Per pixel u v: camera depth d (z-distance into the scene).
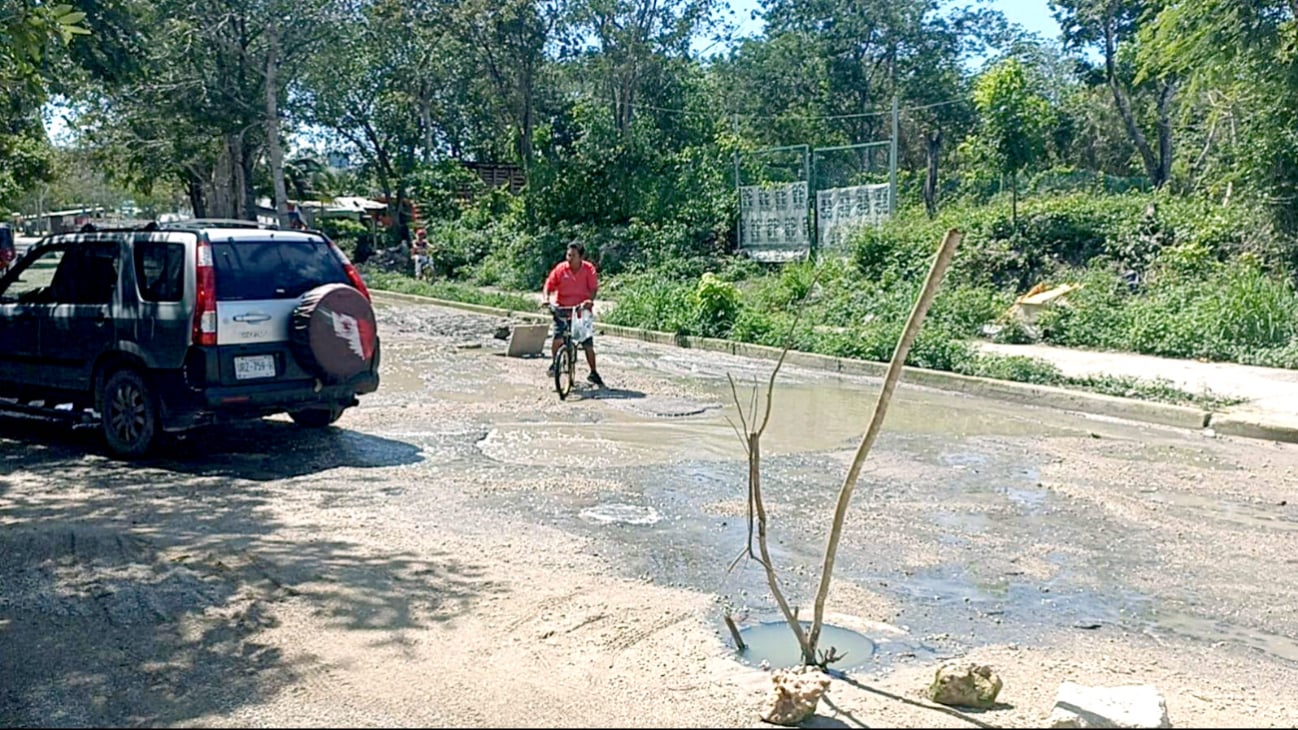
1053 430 11.24
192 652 4.92
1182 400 12.15
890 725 4.21
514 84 38.66
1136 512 7.82
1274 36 17.59
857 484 8.60
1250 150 18.45
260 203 61.97
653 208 31.69
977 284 20.50
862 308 19.58
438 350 17.20
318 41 40.50
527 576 6.07
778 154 29.62
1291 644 5.36
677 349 18.45
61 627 5.22
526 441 10.06
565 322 12.65
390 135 49.06
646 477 8.67
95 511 7.38
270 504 7.60
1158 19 19.70
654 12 35.00
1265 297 15.77
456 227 37.22
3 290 10.18
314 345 9.13
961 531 7.28
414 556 6.39
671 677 4.70
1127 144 54.47
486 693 4.49
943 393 13.80
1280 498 8.35
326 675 4.67
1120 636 5.41
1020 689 4.64
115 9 23.78
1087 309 17.28
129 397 9.11
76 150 54.19
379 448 9.65
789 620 4.70
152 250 9.09
